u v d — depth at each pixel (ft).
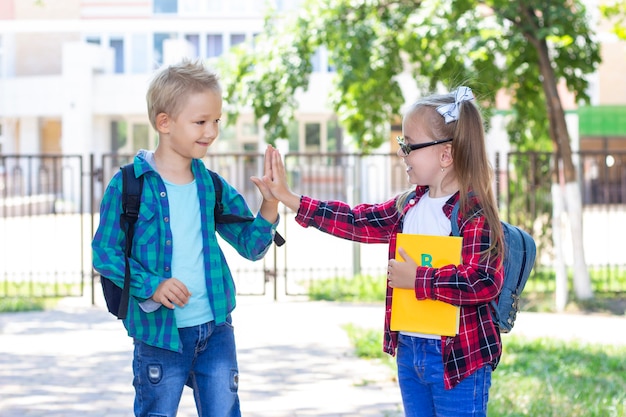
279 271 50.49
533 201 43.96
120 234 12.19
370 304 40.04
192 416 20.74
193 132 12.35
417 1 40.81
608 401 21.15
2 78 111.14
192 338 12.31
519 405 21.01
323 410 21.15
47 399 22.56
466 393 11.76
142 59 105.81
